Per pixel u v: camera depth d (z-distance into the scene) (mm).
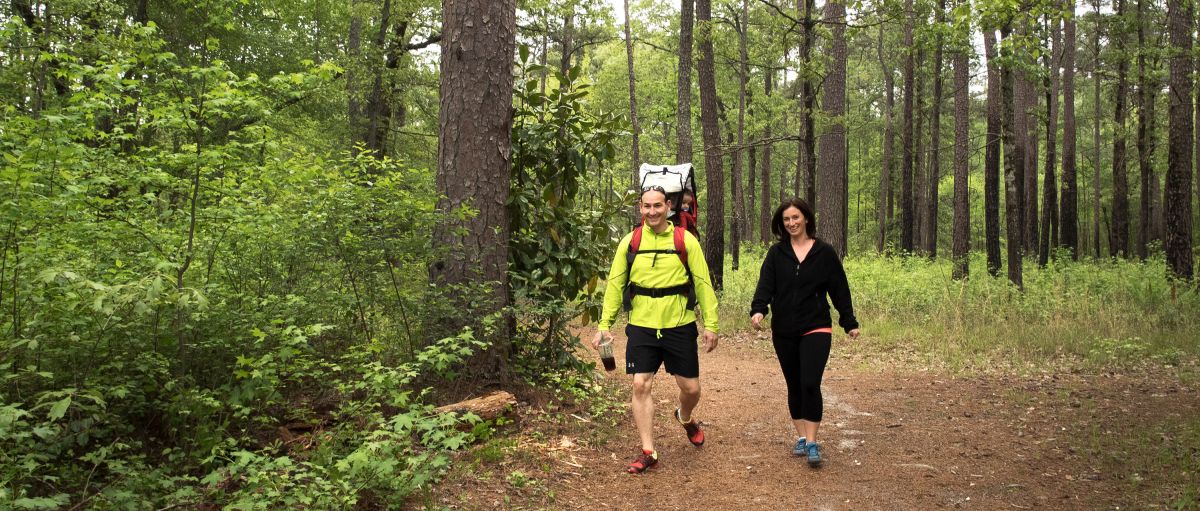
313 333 3748
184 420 3611
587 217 6207
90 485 3178
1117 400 5867
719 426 5367
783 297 4461
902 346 8977
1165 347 8055
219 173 4410
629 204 6242
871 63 35469
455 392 4938
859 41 32469
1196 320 9562
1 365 3154
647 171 4977
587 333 9750
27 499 2553
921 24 10953
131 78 3920
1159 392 6109
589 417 5188
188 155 3912
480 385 5086
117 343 3742
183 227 4562
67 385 3500
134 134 4164
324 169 5066
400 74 15258
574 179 6176
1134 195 34844
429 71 16453
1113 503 3645
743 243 28625
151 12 12219
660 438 4988
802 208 4438
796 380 4555
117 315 3623
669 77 26484
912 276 14453
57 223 3805
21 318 3543
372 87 15008
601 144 6141
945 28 10445
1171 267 12453
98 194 4207
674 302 4270
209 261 4473
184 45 12469
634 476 4168
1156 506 3539
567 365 5789
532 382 5348
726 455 4621
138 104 4012
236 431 3967
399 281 5137
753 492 3953
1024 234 25859
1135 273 14219
